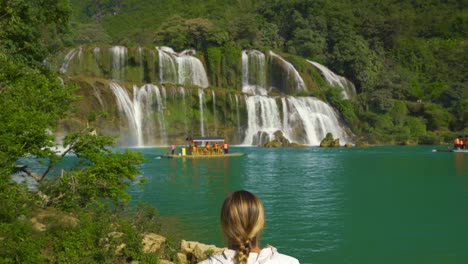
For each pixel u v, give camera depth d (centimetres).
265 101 8438
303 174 3459
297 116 8606
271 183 2934
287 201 2258
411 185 2869
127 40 11931
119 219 1321
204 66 9500
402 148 7338
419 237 1572
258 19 13050
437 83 12050
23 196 1134
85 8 19588
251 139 8188
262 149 6938
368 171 3684
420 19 16750
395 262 1300
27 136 1218
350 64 11431
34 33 2673
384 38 14025
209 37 9838
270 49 10619
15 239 928
